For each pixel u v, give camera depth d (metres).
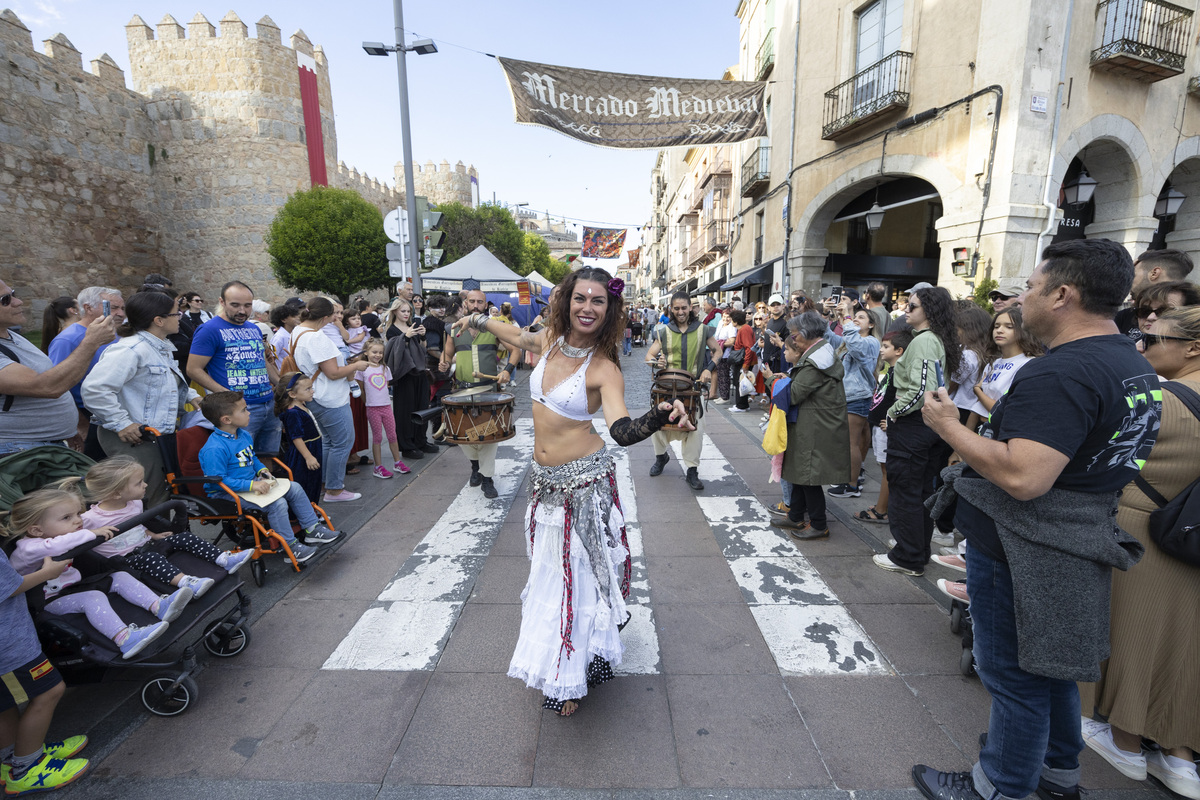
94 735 2.16
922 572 3.37
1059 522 1.51
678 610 3.04
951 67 9.21
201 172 23.70
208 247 24.09
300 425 3.87
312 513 3.67
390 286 24.12
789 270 13.64
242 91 23.25
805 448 3.71
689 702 2.33
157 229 23.91
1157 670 1.86
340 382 4.62
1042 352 3.05
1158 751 1.95
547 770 1.99
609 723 2.22
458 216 28.73
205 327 4.09
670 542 3.93
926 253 14.12
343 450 4.68
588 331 2.02
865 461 6.12
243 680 2.48
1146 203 9.62
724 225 21.66
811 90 12.52
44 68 19.28
